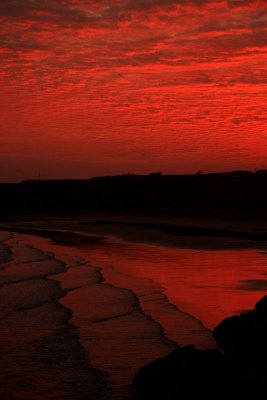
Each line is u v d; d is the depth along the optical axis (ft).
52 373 30.63
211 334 38.17
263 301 34.45
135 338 37.55
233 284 59.26
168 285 59.62
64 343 36.52
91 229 173.06
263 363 26.35
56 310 47.19
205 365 24.54
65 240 131.75
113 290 57.21
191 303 49.32
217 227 162.91
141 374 26.66
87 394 27.45
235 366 24.99
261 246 104.73
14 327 41.06
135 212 290.56
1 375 30.35
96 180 409.49
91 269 75.61
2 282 64.23
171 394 23.85
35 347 35.65
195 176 372.79
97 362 32.48
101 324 41.73
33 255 96.53
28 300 52.13
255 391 21.95
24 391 27.94
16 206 362.33
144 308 47.55
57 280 65.41
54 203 368.27
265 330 31.48
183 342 36.32
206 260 82.43
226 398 22.72
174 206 310.45
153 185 376.48
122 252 98.78
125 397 26.84
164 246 108.68
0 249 109.09
